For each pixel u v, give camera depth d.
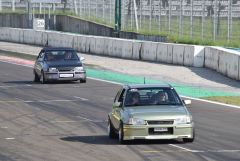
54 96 91.50
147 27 177.12
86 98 89.00
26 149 51.12
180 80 110.12
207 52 124.81
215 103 83.88
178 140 54.09
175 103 53.62
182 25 162.62
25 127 64.31
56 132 60.88
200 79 110.69
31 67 139.50
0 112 75.81
